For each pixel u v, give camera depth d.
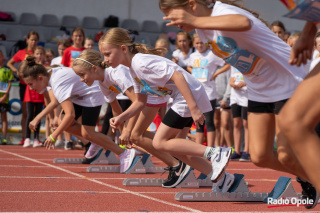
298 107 3.77
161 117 13.20
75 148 15.27
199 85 6.79
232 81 12.83
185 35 14.17
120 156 9.63
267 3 25.98
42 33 25.25
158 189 7.55
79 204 5.98
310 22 4.19
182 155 6.96
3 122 16.38
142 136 7.98
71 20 26.36
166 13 5.54
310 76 3.84
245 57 5.45
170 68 6.34
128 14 27.69
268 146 5.76
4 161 10.95
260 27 5.32
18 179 8.11
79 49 15.13
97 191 7.10
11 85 16.88
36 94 15.28
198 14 5.42
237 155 13.16
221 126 15.33
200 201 6.50
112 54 6.86
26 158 11.85
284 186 6.49
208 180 8.04
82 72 8.20
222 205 6.25
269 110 5.66
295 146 3.83
